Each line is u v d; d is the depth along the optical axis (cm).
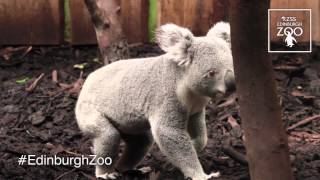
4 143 498
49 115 563
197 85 341
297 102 592
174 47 346
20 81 646
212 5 716
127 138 402
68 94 604
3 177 421
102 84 384
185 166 359
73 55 720
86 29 735
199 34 728
